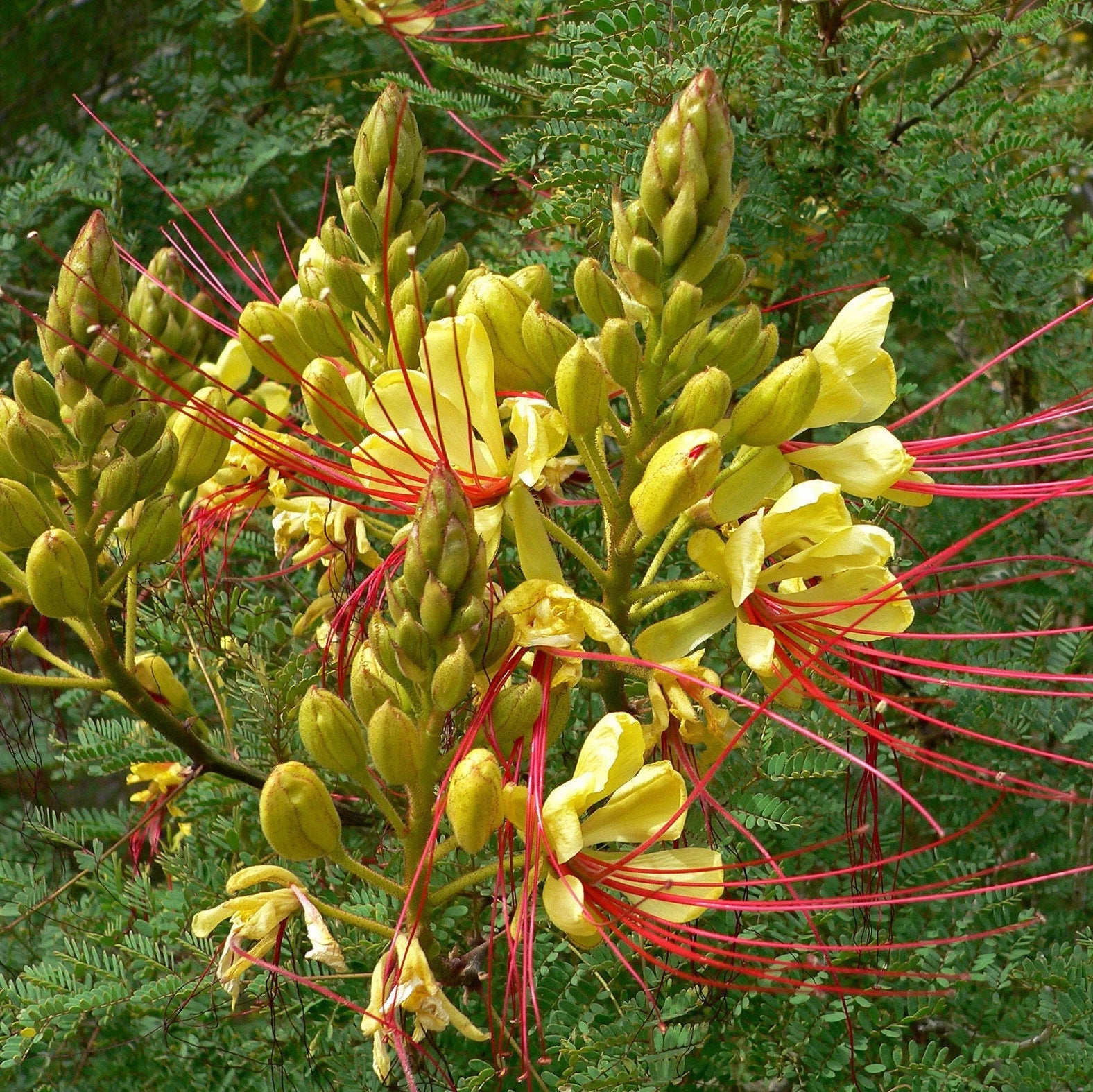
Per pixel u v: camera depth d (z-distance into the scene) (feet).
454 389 1.25
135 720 1.57
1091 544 1.68
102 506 1.31
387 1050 1.23
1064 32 1.83
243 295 2.10
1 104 2.57
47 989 1.39
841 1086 1.34
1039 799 1.59
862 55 1.69
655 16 1.53
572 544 1.25
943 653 1.62
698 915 1.19
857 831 1.21
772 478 1.24
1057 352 1.73
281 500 1.55
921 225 1.72
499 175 1.82
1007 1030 1.41
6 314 1.92
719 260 1.24
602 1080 1.27
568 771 1.49
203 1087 1.48
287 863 1.50
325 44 2.34
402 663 1.15
